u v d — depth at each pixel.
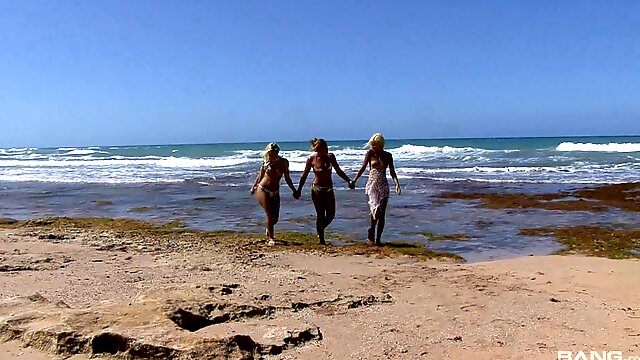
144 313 4.76
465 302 6.38
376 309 6.01
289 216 14.61
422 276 7.85
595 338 5.06
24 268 8.02
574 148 48.84
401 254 9.72
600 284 7.41
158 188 23.41
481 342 4.94
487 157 40.91
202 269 8.06
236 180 26.86
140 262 8.65
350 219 13.98
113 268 8.09
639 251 9.98
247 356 4.21
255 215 14.98
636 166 29.83
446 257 9.54
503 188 20.97
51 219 14.00
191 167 38.16
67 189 23.61
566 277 7.82
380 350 4.70
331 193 10.70
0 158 57.97
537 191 19.66
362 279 7.56
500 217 14.27
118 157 55.59
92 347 4.21
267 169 10.67
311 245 10.53
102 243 10.56
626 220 13.52
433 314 5.84
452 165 34.25
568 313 5.91
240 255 9.41
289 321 5.34
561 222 13.41
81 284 6.92
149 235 11.77
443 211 15.39
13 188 24.44
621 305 6.29
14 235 11.41
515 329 5.33
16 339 4.47
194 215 15.17
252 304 5.68
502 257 9.67
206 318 5.07
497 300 6.49
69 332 4.32
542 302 6.39
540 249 10.35
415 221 13.72
